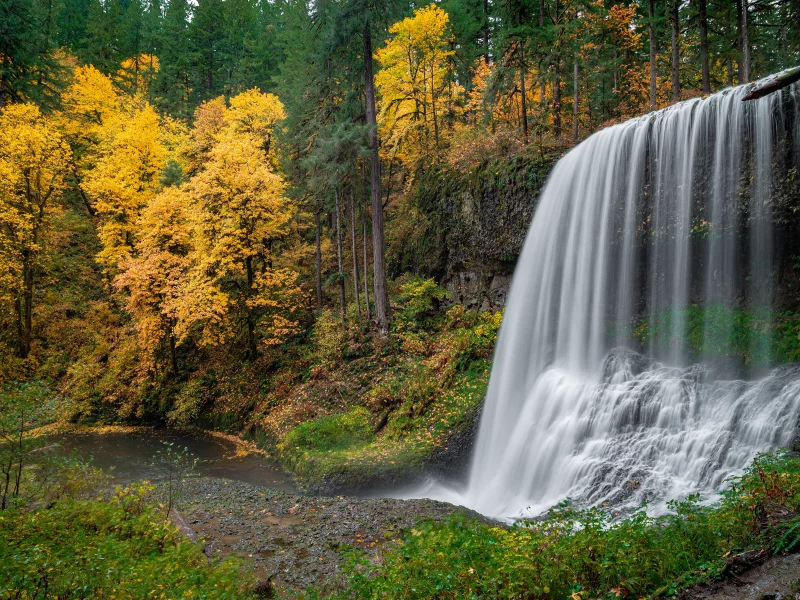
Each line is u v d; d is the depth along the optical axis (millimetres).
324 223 29672
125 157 27109
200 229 21188
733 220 11930
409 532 7531
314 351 21969
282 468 15711
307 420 17516
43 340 26172
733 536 5027
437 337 19859
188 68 44875
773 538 4684
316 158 19594
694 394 10492
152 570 6266
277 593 7254
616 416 11430
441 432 14648
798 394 9047
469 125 24234
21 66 27797
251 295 22453
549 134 20656
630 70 21703
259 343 24172
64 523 7449
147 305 22766
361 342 20734
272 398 20344
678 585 4398
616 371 12703
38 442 8500
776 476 5906
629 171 14219
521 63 20984
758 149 11438
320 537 9484
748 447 9125
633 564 4703
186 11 52625
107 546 6605
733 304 11922
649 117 13969
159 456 17312
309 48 26250
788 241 11023
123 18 51688
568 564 4836
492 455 13922
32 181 25141
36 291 27281
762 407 9352
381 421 16344
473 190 20750
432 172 24125
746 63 19719
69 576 5648
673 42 18844
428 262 23078
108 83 34344
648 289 13812
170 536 7738
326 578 7785
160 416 22812
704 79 19422
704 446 9633
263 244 24719
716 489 8922
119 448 18531
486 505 12328
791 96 10859
